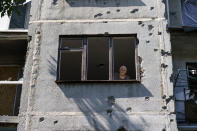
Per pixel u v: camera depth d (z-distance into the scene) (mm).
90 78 11344
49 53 9258
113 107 8406
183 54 10578
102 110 8391
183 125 8602
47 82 8844
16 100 10805
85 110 8414
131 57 10469
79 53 9875
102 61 11422
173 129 8055
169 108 8312
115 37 9492
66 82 8773
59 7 10000
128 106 8391
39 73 8984
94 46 10766
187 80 10078
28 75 9008
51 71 8992
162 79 8695
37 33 9578
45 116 8406
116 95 8555
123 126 8148
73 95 8625
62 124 8281
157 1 9867
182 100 8992
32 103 8602
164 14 9625
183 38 10109
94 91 8648
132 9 9789
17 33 10094
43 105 8547
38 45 9391
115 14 9742
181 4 10516
